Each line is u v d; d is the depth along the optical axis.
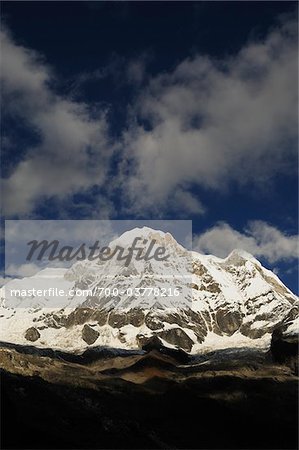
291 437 117.94
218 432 120.69
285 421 125.38
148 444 110.44
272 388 144.25
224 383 149.75
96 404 126.44
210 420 126.81
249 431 121.06
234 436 119.19
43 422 107.19
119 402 133.88
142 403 137.00
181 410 133.38
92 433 109.06
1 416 103.62
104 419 117.19
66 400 122.38
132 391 147.50
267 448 113.44
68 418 112.44
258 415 128.88
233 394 143.88
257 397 140.25
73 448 100.88
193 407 135.75
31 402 114.12
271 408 132.88
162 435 117.38
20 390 117.62
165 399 142.62
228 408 133.62
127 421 119.56
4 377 122.25
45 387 125.25
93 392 137.88
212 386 149.75
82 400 125.94
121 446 106.81
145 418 125.56
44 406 114.38
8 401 108.94
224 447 113.69
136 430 115.94
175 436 117.44
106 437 108.88
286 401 136.75
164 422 124.81
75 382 148.88
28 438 100.38
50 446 99.62
